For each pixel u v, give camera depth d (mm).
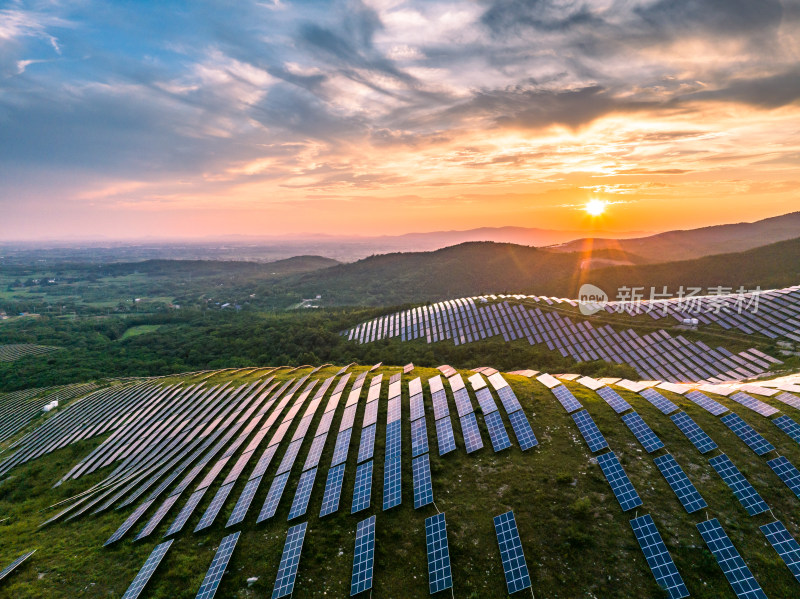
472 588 30719
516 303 151625
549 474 39625
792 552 29453
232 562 35750
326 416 56156
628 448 41312
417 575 32375
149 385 102438
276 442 53062
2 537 47875
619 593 28984
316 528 38062
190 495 47188
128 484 55750
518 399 51312
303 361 136125
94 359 153750
